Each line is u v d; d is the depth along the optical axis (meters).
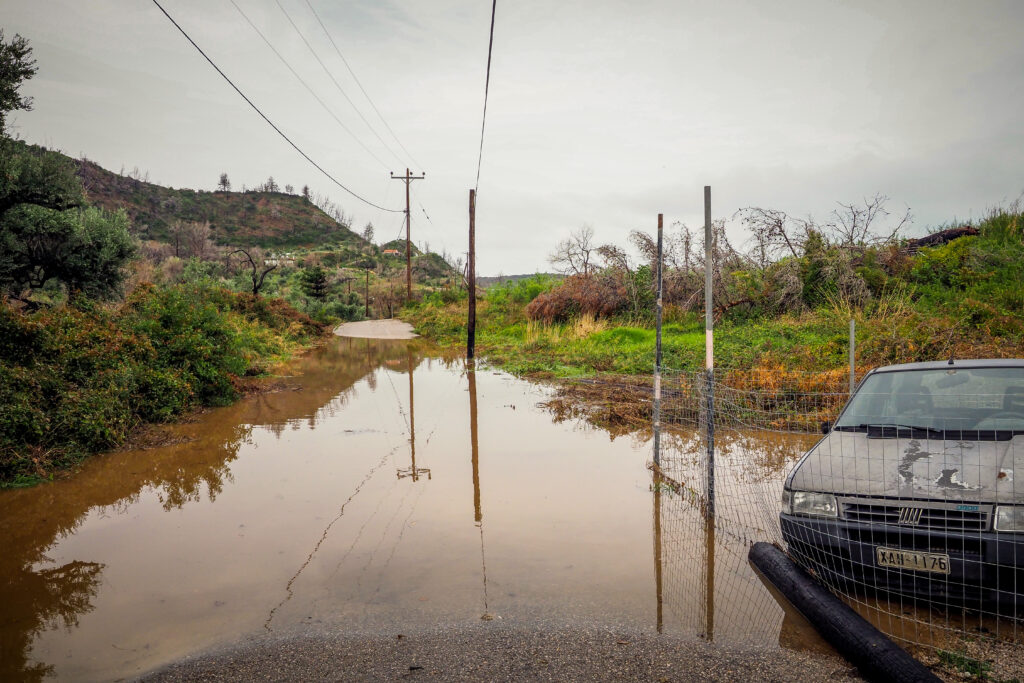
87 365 9.05
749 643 3.29
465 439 8.66
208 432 9.20
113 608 3.86
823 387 9.42
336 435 8.98
